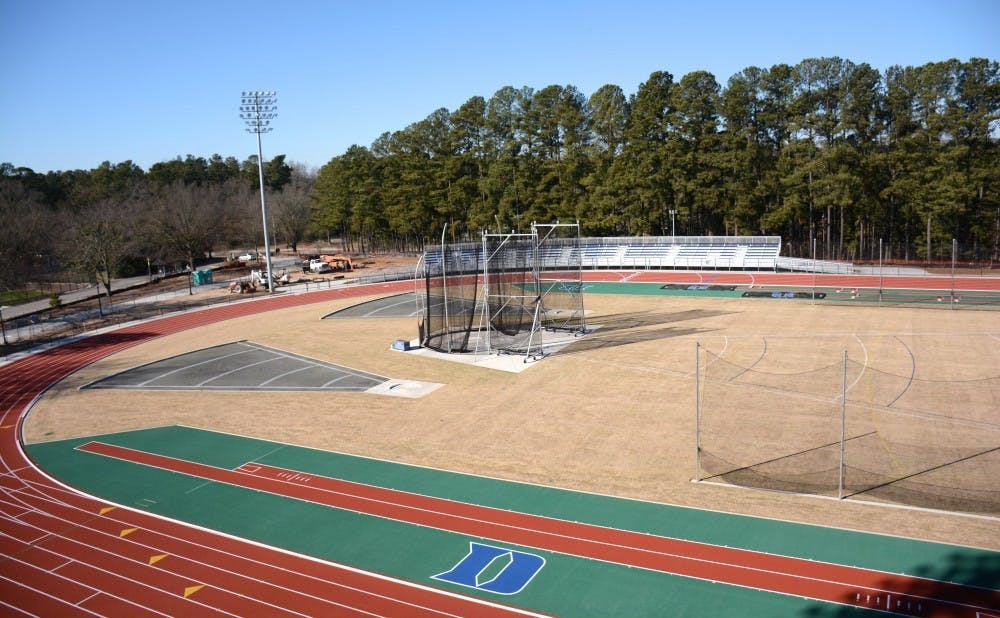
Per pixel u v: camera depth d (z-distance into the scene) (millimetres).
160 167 176625
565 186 94688
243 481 25375
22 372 44938
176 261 102375
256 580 18703
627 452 25719
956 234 80062
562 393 33500
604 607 16500
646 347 41438
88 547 21016
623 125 94500
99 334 57594
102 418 33812
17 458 28891
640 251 84562
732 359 37344
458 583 17984
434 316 47844
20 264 83562
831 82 79875
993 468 22297
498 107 101000
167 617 17172
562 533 20203
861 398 29609
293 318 59906
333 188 125062
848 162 78875
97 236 76062
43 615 17531
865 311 49188
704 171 84625
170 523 22375
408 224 109188
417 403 33469
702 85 82875
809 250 90312
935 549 17906
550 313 52781
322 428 30656
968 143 76938
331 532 21141
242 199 132125
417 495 23359
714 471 23500
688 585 17156
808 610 15828
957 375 32219
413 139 106688
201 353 47250
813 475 22609
